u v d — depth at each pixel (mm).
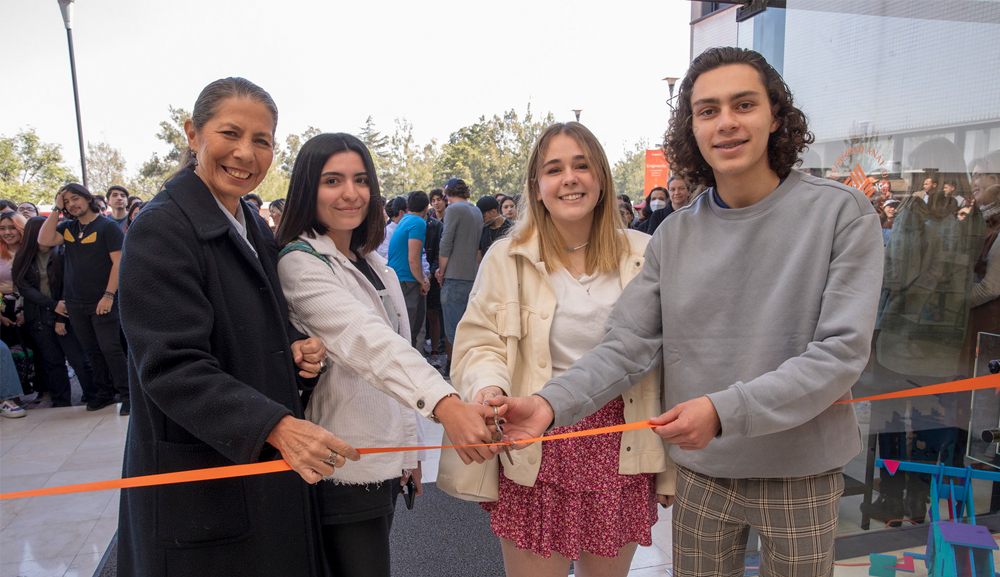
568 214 1456
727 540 1337
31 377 5035
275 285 1255
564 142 1460
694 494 1325
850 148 2168
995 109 1837
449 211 5359
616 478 1451
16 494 1020
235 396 1002
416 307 5516
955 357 2049
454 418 1137
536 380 1482
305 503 1228
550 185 1460
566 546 1448
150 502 1096
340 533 1388
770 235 1197
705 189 1404
